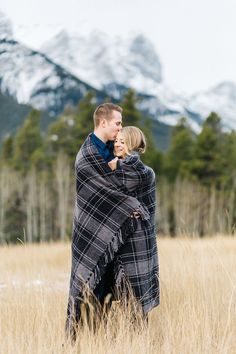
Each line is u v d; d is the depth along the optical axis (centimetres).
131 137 637
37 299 709
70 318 620
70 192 6219
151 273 632
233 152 6456
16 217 6150
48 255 1614
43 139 8044
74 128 6944
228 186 6056
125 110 6444
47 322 643
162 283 746
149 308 625
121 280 618
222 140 6500
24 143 7950
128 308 614
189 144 6888
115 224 611
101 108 638
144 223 625
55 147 7025
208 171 6131
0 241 5628
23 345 575
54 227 6144
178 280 757
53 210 6194
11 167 7506
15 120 16925
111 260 611
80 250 620
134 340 569
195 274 750
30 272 899
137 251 619
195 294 695
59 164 6231
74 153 6806
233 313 640
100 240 612
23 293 739
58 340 594
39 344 569
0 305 702
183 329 596
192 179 6031
